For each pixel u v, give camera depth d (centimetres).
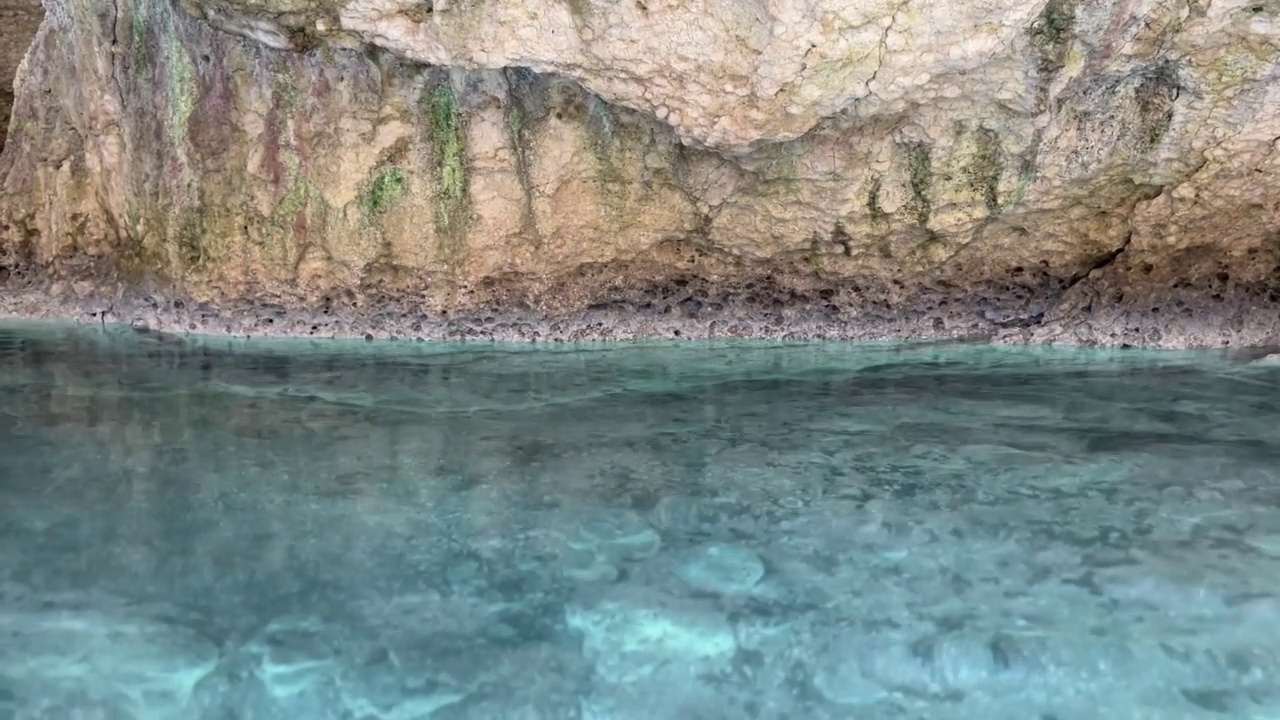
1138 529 265
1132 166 431
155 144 526
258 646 210
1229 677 199
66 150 590
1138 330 493
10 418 373
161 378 441
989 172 450
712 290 526
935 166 450
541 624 220
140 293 563
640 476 311
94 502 287
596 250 509
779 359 480
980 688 198
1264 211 440
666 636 215
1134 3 368
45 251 596
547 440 349
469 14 384
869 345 512
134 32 517
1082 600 227
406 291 526
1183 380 426
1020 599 228
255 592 232
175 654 207
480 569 245
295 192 505
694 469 317
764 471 314
